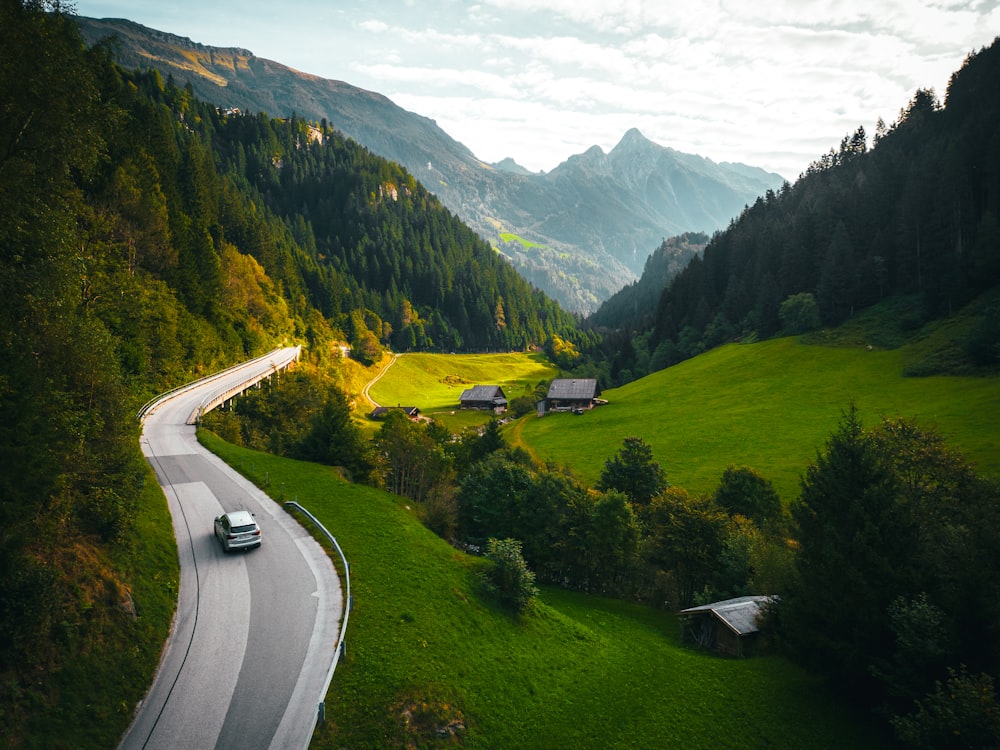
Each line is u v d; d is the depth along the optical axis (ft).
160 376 251.19
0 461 62.64
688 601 191.21
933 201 424.46
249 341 390.42
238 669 75.56
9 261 85.25
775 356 437.17
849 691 101.45
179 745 61.93
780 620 113.39
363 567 108.78
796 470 254.68
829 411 317.83
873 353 386.52
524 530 190.39
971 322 351.87
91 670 66.28
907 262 433.89
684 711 96.63
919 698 84.69
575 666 105.40
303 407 297.53
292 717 67.87
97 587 76.13
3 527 64.18
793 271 513.86
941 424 258.57
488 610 109.60
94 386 92.79
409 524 142.61
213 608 89.86
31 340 79.05
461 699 79.00
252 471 159.12
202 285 350.02
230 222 533.55
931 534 106.73
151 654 75.72
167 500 133.59
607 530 181.47
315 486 156.56
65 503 78.74
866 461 104.94
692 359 531.91
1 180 79.66
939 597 90.33
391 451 230.07
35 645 61.82
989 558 85.46
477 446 277.44
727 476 226.17
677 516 193.06
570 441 351.05
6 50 79.66
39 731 56.49
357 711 70.74
